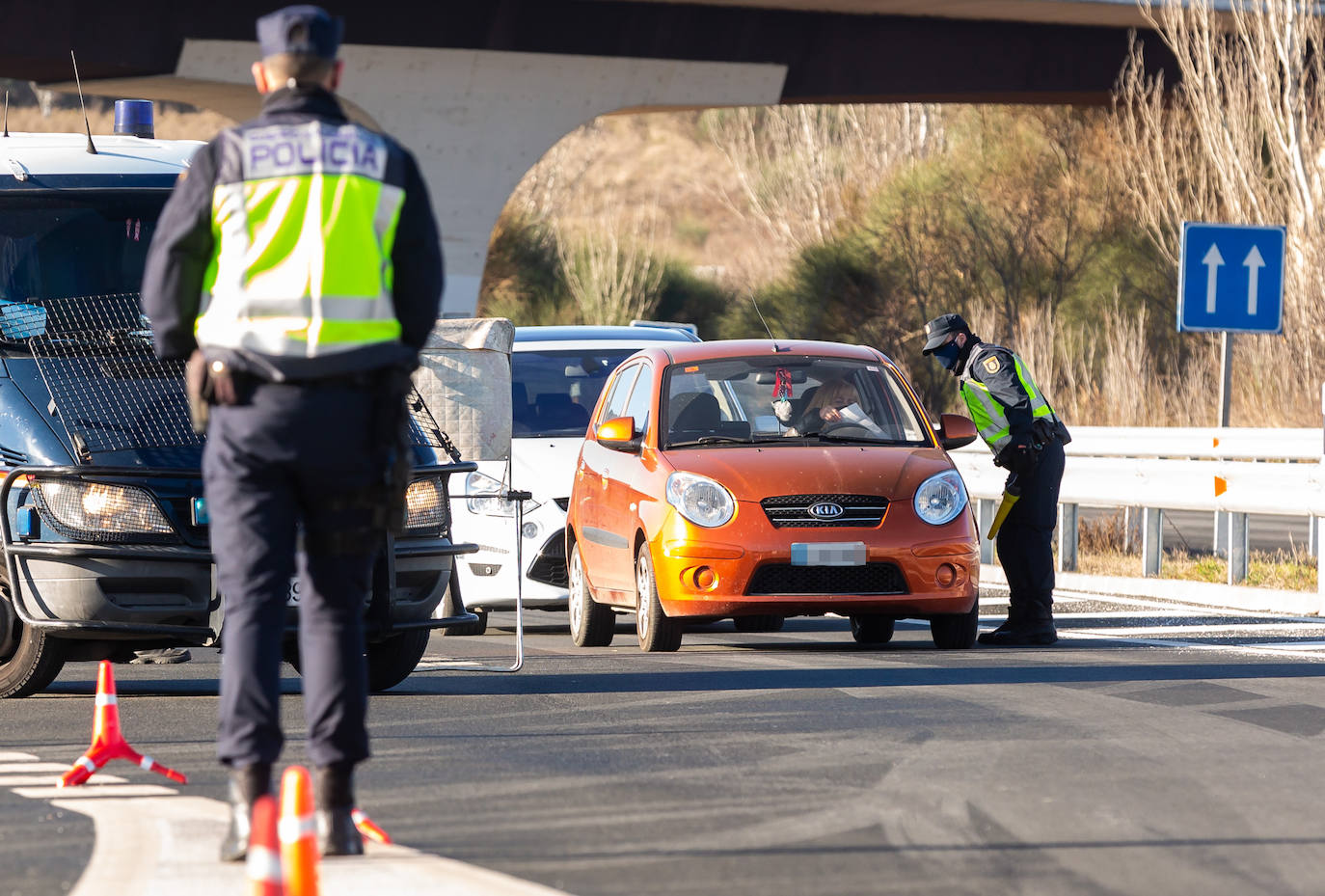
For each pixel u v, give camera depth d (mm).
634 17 110062
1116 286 106500
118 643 29719
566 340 49812
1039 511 38094
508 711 27516
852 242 119188
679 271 135250
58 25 95750
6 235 31016
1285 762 22453
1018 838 18250
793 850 17734
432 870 16578
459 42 107000
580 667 33719
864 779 21359
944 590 35281
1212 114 93500
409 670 30609
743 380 39156
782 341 40812
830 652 36500
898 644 38781
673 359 39750
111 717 21391
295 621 28938
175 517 28312
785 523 35094
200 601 28375
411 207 16719
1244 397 83188
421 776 21719
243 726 16578
